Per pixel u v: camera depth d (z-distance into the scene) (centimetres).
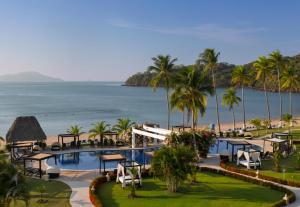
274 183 3844
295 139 6812
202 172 4450
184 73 5153
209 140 5334
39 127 6062
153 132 5762
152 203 3216
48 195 3438
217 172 4362
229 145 6650
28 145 5719
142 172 4209
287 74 8581
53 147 5941
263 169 4575
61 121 12056
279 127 8719
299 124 9575
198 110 5309
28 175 4244
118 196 3444
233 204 3173
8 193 2405
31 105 17888
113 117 13225
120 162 4216
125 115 13925
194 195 3462
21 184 2491
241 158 4962
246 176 4088
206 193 3525
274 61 8400
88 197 3375
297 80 8556
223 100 8981
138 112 15038
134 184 3581
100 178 3928
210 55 7800
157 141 6656
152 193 3541
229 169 4522
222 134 7462
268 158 5238
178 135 5116
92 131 6575
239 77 8825
